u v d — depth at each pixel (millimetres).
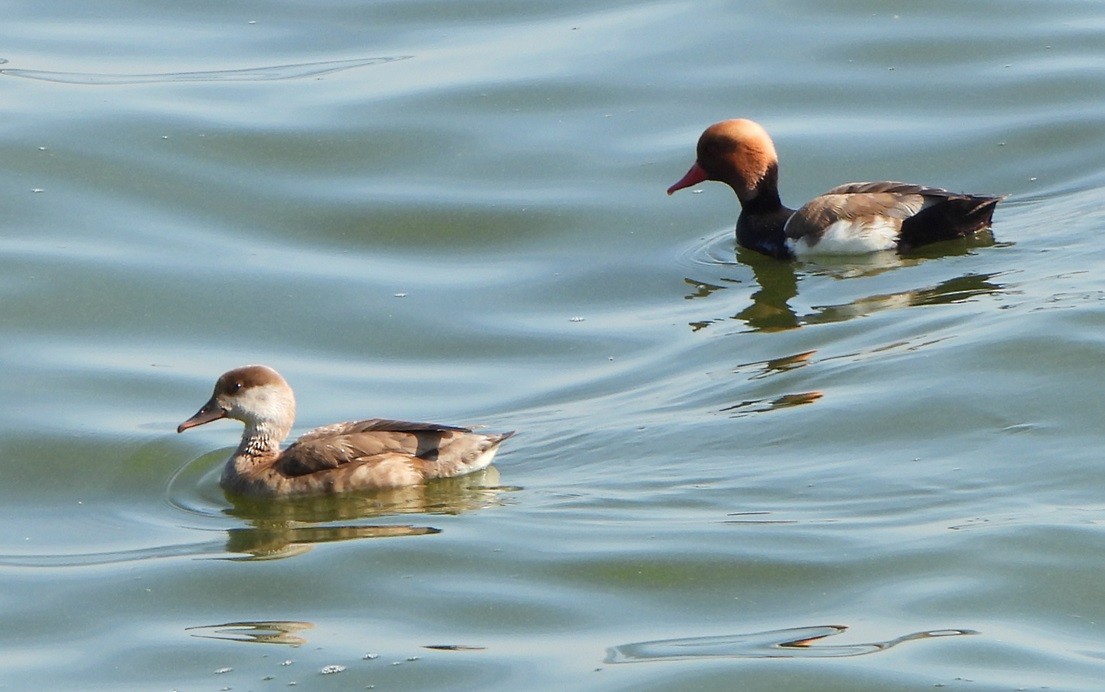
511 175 23469
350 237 21984
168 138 23844
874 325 18219
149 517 15305
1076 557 13242
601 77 25828
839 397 16328
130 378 18234
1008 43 26531
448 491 15289
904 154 23672
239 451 15914
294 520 14914
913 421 15703
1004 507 14117
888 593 12898
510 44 27062
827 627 12492
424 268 21250
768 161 21562
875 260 20516
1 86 25406
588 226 22234
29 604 13562
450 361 18844
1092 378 16062
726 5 27953
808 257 20969
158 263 20938
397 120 24594
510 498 14977
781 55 26391
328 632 12820
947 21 27234
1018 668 11789
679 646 12328
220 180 23062
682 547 13727
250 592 13531
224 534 14742
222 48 27172
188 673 12320
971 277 19359
